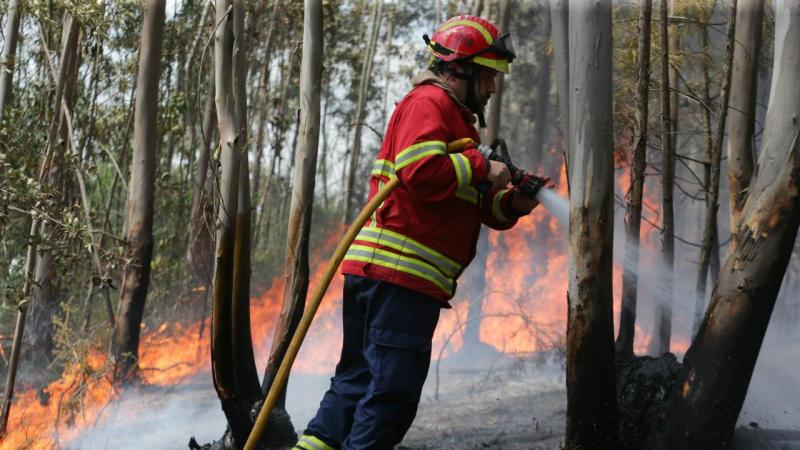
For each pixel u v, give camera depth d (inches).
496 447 188.1
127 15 329.4
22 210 221.3
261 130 446.6
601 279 151.3
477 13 384.8
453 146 117.6
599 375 152.9
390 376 118.3
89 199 336.8
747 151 215.9
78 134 349.7
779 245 142.3
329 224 646.5
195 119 415.8
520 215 131.5
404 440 200.8
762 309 143.8
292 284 188.1
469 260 124.9
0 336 296.5
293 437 182.4
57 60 296.5
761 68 282.8
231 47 175.0
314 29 188.5
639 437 163.2
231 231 170.9
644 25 189.8
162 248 403.2
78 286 329.1
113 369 277.0
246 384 178.7
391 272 119.1
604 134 149.3
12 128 253.8
